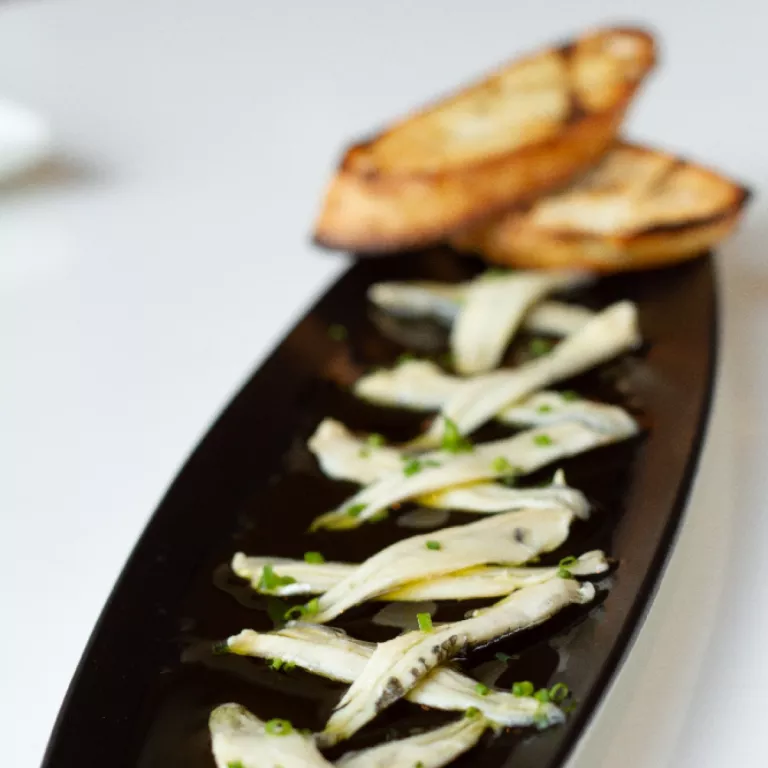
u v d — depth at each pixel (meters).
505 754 0.49
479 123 0.71
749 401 0.63
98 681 0.51
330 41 1.02
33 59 1.02
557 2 1.03
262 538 0.57
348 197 0.69
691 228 0.66
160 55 1.01
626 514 0.55
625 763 0.51
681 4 1.00
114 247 0.78
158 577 0.54
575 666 0.50
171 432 0.65
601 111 0.69
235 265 0.76
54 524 0.61
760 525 0.58
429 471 0.58
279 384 0.63
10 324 0.73
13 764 0.52
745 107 0.84
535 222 0.68
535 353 0.66
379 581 0.53
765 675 0.53
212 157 0.85
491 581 0.54
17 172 0.84
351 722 0.50
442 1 1.06
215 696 0.51
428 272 0.70
